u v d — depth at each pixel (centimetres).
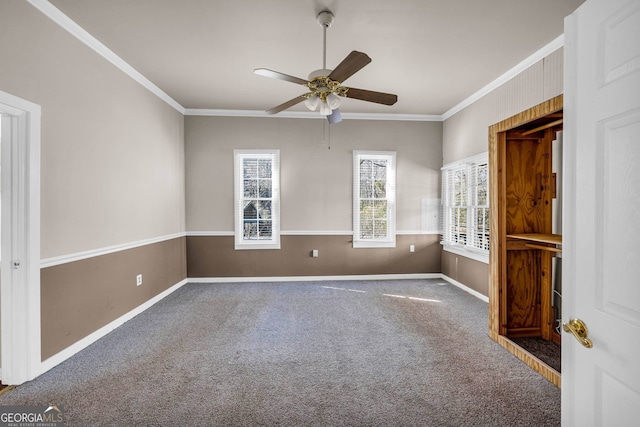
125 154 330
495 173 270
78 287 264
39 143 224
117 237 316
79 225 264
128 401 194
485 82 385
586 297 94
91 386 210
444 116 509
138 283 354
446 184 504
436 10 245
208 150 489
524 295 284
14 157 212
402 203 516
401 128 515
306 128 502
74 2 231
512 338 281
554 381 212
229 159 493
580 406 97
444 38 286
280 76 235
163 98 415
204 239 492
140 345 273
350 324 320
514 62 333
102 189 294
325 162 505
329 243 507
